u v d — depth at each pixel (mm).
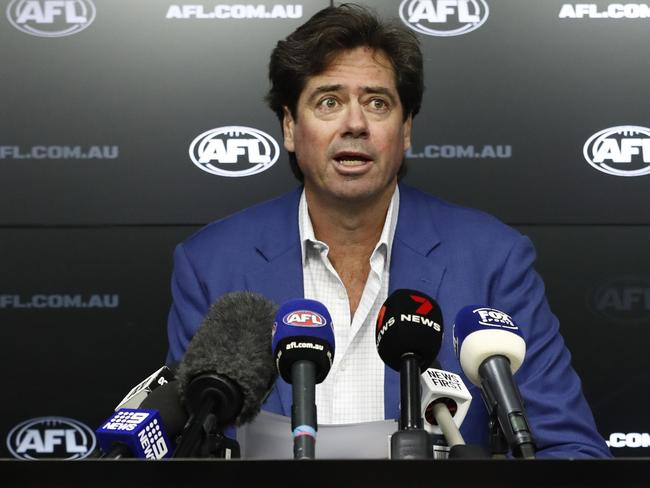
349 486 1188
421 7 3498
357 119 2641
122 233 3506
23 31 3512
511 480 1187
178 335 2803
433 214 2885
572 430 2381
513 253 2787
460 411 1794
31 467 1191
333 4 3510
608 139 3492
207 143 3516
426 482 1187
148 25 3523
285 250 2807
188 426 1541
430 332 1602
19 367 3477
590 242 3482
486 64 3490
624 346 3471
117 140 3508
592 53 3500
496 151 3488
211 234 2908
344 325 2705
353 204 2701
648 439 3447
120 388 3492
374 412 2586
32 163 3500
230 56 3520
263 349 1664
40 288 3490
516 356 1685
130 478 1195
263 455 1853
